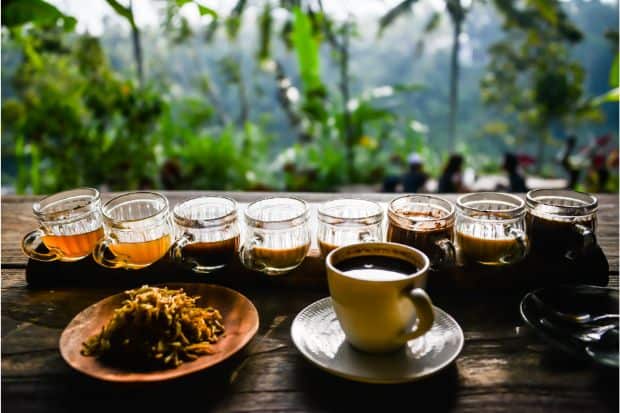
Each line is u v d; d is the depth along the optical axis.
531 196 0.95
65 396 0.67
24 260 1.07
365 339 0.68
